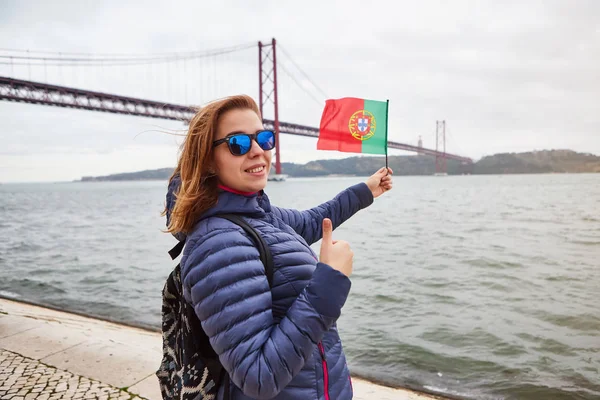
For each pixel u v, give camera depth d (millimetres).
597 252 10234
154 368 2635
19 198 60219
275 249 949
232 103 1000
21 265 9664
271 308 894
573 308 5539
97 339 3117
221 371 945
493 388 3342
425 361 3848
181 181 1041
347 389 1023
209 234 901
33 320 3492
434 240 12875
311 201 34969
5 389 2367
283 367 810
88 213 29031
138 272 8656
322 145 1549
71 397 2289
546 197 37750
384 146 1544
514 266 8555
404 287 6816
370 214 23141
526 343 4301
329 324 848
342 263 899
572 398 3205
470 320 5074
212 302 841
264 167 1019
